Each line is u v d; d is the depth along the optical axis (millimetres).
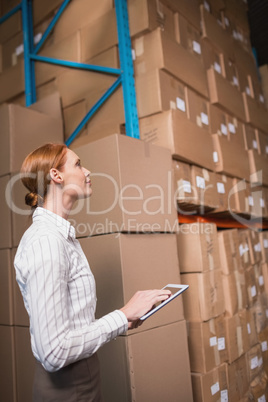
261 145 2844
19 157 1782
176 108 1918
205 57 2332
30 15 2459
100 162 1487
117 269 1377
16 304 1646
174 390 1455
